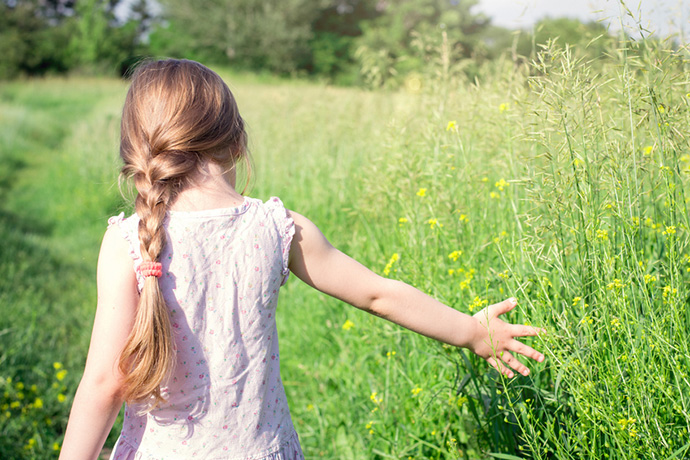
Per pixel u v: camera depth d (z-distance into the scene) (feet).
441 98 9.93
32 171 38.75
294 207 16.70
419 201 8.71
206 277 4.14
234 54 119.34
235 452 4.23
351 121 18.28
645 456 4.59
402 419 7.72
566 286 5.46
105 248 4.17
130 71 4.72
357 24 127.34
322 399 9.82
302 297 12.71
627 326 4.86
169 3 128.67
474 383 6.10
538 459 5.14
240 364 4.24
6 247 20.83
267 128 23.90
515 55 8.53
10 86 82.89
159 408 4.19
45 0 155.94
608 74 6.11
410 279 7.64
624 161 5.32
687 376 4.70
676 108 5.35
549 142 5.44
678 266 5.24
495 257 7.18
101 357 3.95
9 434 9.57
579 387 4.88
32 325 13.33
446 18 102.89
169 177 4.12
